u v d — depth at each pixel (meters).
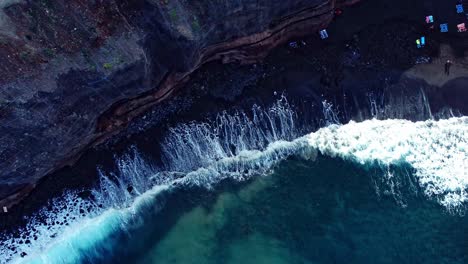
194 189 32.00
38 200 31.38
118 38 27.97
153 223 31.30
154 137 32.53
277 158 32.59
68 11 26.48
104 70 28.20
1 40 25.62
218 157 32.59
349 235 29.45
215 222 30.89
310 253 29.16
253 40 33.09
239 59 33.88
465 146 32.44
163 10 28.19
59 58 26.98
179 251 30.20
